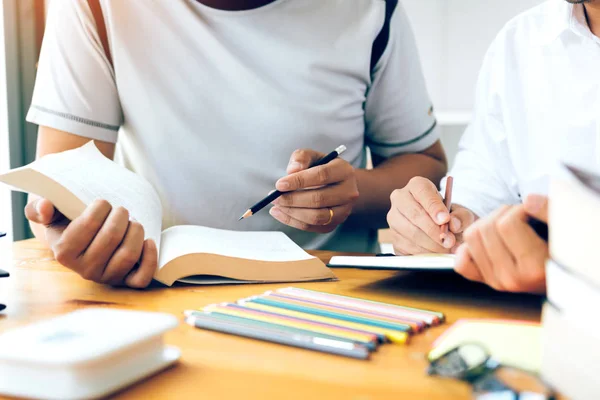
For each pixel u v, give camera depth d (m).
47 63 1.06
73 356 0.36
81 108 1.04
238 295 0.66
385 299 0.64
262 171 1.12
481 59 2.44
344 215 0.97
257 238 0.85
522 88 1.13
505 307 0.60
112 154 1.13
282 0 1.11
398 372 0.42
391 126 1.27
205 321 0.52
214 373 0.42
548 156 1.08
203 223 1.12
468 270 0.57
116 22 1.05
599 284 0.33
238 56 1.10
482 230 0.55
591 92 1.04
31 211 0.70
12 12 1.45
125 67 1.07
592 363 0.33
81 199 0.68
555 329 0.36
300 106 1.11
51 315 0.57
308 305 0.57
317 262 0.75
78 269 0.65
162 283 0.71
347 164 0.96
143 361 0.41
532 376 0.38
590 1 0.98
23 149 1.50
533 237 0.53
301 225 0.96
